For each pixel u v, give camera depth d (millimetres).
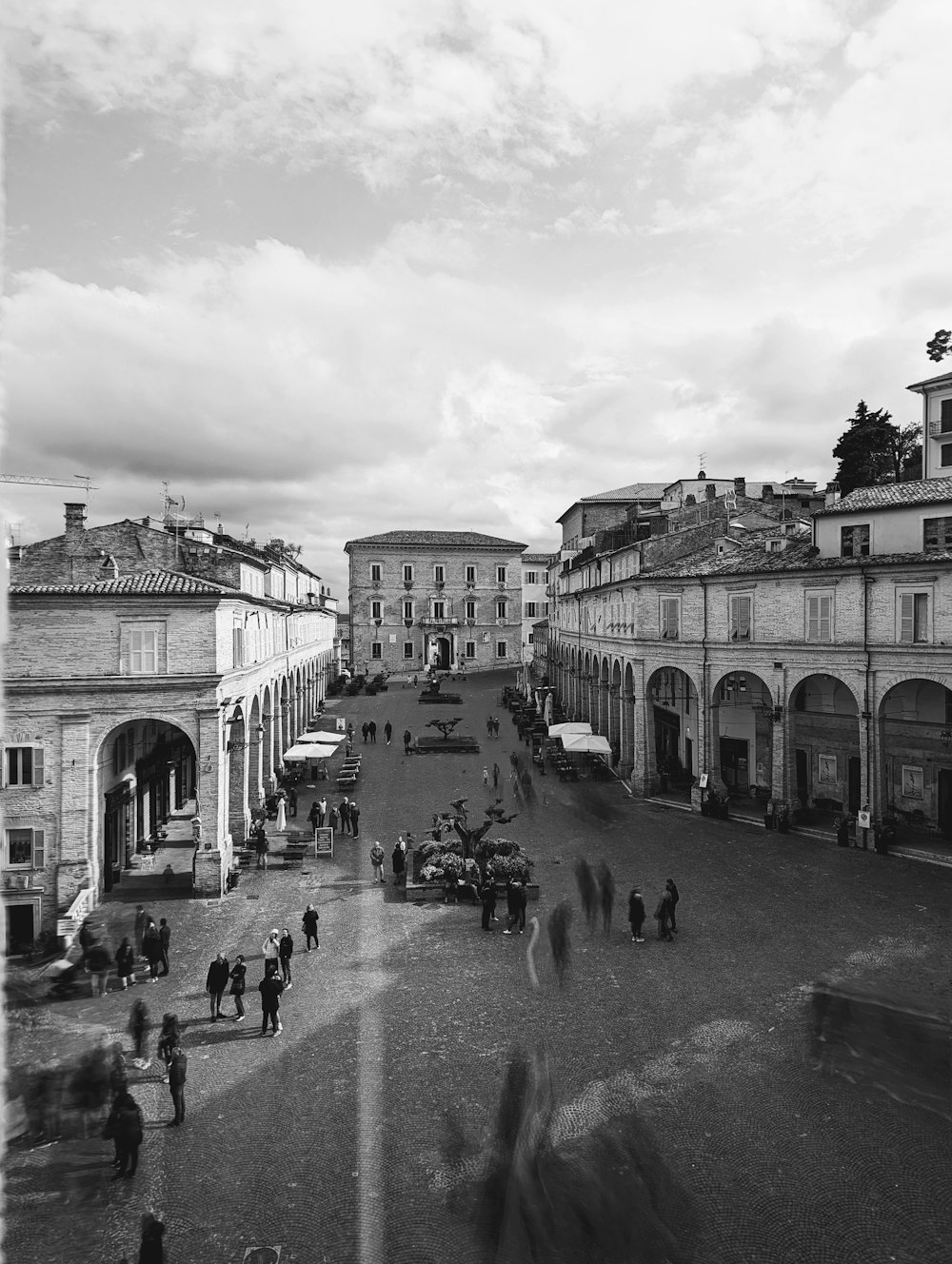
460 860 30000
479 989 21656
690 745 48438
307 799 44781
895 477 66812
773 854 33844
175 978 23062
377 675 100750
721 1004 20359
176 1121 16031
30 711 29109
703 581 41969
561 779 48906
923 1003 19500
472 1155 14398
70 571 31719
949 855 33000
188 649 30547
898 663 34094
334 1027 19891
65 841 29031
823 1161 14352
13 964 25391
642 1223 12211
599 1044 18531
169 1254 12727
